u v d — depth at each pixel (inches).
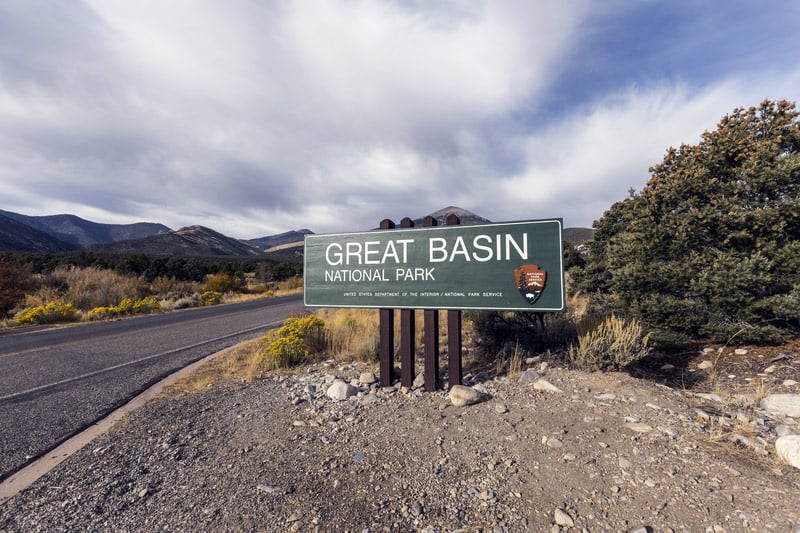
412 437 147.0
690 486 104.6
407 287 217.6
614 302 301.0
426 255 214.7
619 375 195.3
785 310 219.3
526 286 193.9
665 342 243.0
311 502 109.8
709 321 247.9
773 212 230.8
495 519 98.8
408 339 216.7
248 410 190.5
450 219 217.2
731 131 274.1
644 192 307.6
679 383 202.7
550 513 99.8
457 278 207.2
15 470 139.9
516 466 122.1
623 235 313.0
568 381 192.9
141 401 215.2
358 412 178.1
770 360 208.5
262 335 442.3
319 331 351.9
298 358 296.5
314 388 221.3
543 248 191.8
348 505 107.7
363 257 229.5
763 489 100.7
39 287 848.9
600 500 102.8
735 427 136.9
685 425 138.9
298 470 128.1
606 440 132.5
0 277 748.6
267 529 99.6
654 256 276.4
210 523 103.1
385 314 223.6
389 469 125.5
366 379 228.4
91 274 981.2
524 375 203.5
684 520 92.5
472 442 139.6
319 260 241.3
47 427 180.1
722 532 87.5
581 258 693.3
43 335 476.4
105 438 162.4
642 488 105.8
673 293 269.1
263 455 140.6
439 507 105.0
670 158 310.8
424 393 201.9
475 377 218.1
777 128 267.1
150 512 109.7
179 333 467.2
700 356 234.8
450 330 206.5
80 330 513.3
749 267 225.5
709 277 239.5
